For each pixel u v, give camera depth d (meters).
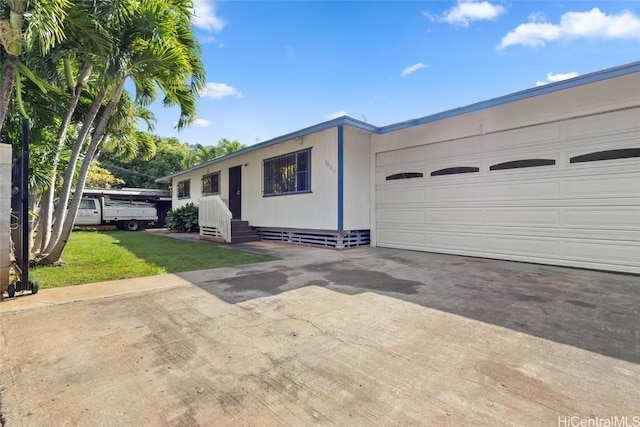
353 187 8.57
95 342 2.68
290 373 2.19
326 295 4.03
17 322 3.12
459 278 4.96
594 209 5.54
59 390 1.98
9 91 4.29
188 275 5.14
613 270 5.36
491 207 6.80
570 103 5.72
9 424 1.67
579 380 2.07
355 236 8.91
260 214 11.04
